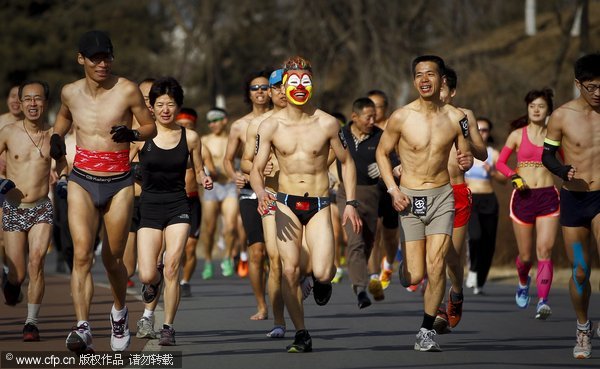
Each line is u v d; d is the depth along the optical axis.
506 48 118.25
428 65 25.47
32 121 28.55
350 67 103.94
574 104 25.05
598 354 25.16
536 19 131.12
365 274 33.53
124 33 129.00
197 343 26.70
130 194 24.19
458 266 28.34
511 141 35.22
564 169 24.28
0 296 39.47
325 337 28.14
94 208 23.97
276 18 111.31
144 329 27.45
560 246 52.12
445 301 34.25
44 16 132.88
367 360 23.88
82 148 23.92
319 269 24.69
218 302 37.84
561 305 37.50
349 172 25.77
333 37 100.19
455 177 28.61
